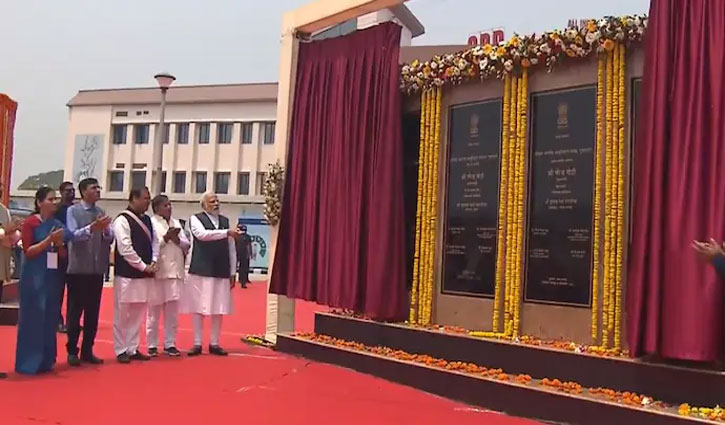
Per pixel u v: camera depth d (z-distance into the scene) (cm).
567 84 673
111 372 704
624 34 616
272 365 787
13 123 1404
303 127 939
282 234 950
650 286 552
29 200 3625
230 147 3722
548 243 677
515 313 691
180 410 553
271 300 968
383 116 822
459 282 765
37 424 496
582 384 587
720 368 521
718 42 536
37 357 682
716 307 518
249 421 528
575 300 652
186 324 1159
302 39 982
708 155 535
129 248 762
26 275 685
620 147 620
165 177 3788
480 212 749
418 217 806
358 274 829
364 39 862
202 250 840
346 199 857
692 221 533
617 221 617
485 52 725
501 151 729
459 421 561
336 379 721
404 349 761
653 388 541
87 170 3912
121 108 3897
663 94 557
